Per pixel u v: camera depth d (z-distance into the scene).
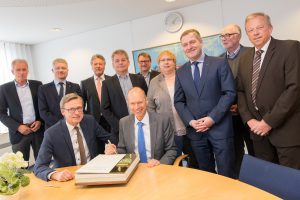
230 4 4.12
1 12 3.65
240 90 2.15
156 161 1.64
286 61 1.84
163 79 2.72
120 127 2.07
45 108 3.17
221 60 2.13
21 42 5.58
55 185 1.45
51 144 1.88
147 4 4.09
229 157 2.13
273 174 1.27
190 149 2.64
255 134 2.08
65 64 3.22
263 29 1.90
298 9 3.73
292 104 1.81
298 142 1.88
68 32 5.23
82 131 2.04
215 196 1.13
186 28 4.47
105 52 5.23
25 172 1.33
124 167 1.40
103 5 3.89
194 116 2.21
